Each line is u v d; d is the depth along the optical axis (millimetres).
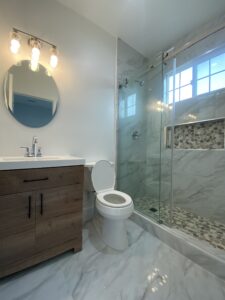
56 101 1643
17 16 1416
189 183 2070
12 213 1028
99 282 1061
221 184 1799
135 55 2377
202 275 1132
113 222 1433
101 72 1999
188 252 1304
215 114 1858
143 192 2445
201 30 1960
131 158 2354
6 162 995
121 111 2213
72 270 1156
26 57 1475
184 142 2203
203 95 1973
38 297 950
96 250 1381
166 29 2014
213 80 1896
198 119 2012
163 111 2260
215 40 1836
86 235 1610
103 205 1393
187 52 2109
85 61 1855
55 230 1212
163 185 2260
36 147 1468
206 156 1928
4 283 1033
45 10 1564
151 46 2326
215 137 1913
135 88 2371
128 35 2113
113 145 2145
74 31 1761
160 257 1312
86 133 1882
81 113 1837
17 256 1053
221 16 1770
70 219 1289
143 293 987
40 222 1141
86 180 1751
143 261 1263
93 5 1675
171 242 1452
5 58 1370
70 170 1277
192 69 2100
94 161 1932
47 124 1596
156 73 2289
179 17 1820
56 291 991
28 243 1092
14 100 1415
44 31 1559
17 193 1042
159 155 2314
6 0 1366
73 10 1740
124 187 2275
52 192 1189
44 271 1141
